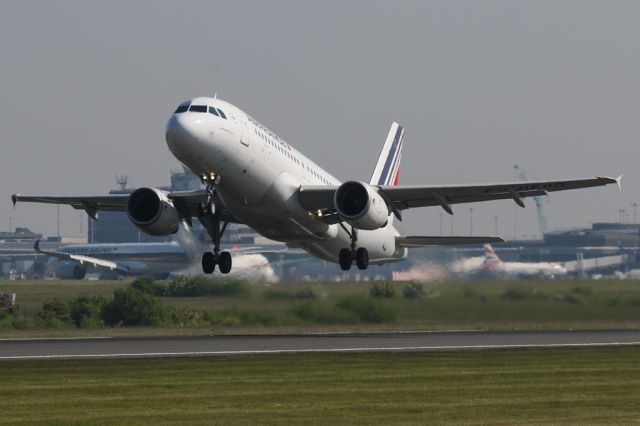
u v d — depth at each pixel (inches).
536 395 3312.0
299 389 3427.7
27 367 4045.3
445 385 3543.3
